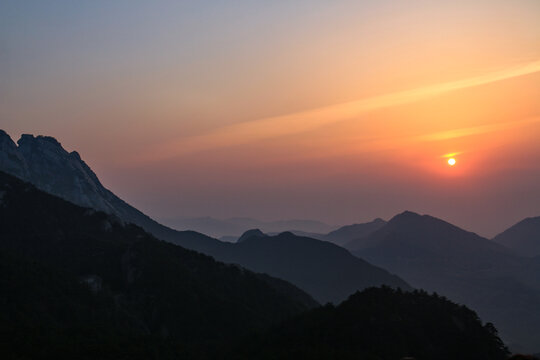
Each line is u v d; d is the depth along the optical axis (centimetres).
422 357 13750
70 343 13450
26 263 17412
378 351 13550
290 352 13512
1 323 13675
